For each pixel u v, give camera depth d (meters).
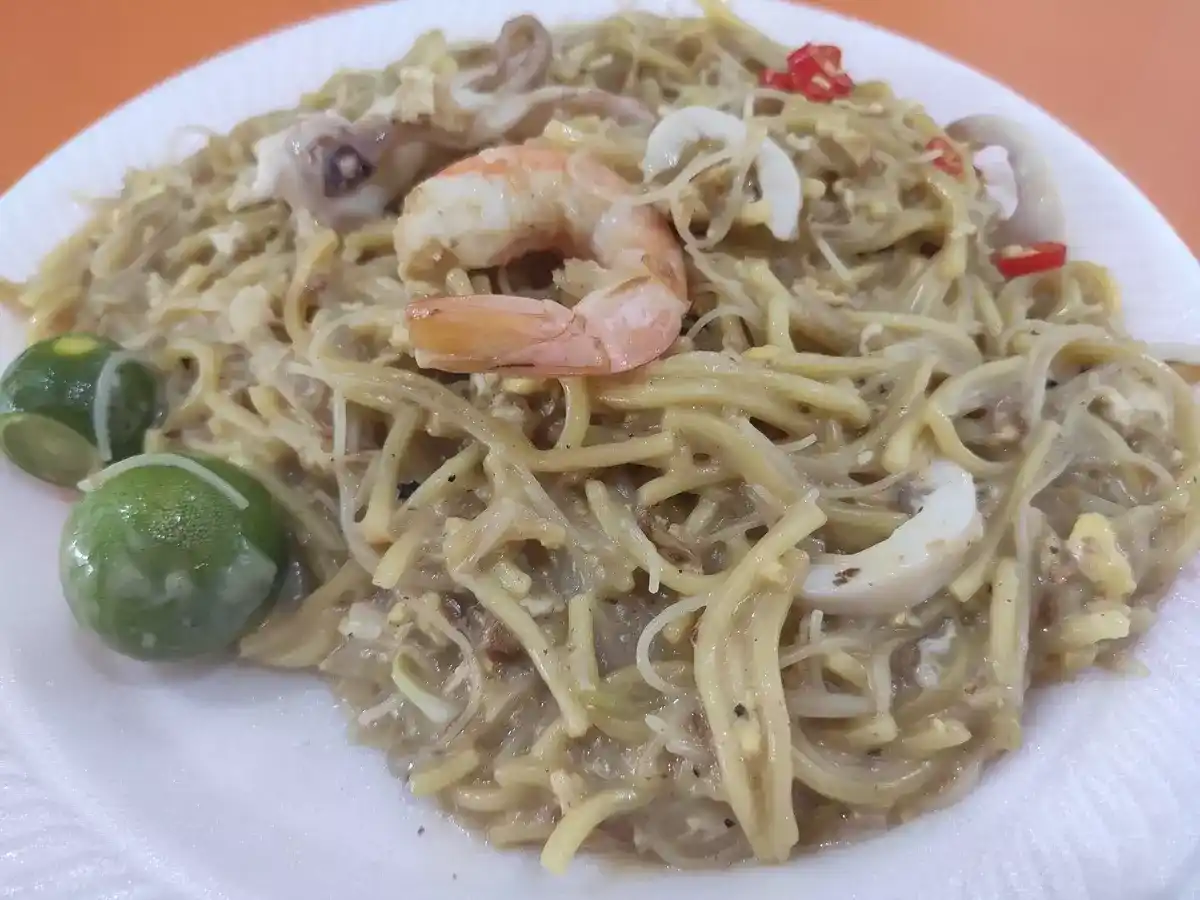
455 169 0.15
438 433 0.15
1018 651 0.13
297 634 0.15
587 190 0.15
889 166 0.18
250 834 0.13
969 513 0.14
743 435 0.14
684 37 0.20
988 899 0.11
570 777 0.13
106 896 0.12
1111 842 0.12
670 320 0.14
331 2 0.26
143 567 0.13
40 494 0.16
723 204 0.16
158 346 0.17
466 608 0.14
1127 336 0.16
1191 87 0.25
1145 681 0.13
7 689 0.13
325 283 0.16
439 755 0.14
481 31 0.21
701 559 0.14
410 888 0.12
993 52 0.25
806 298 0.16
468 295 0.14
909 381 0.15
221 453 0.16
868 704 0.13
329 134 0.17
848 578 0.13
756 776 0.12
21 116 0.23
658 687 0.13
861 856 0.12
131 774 0.13
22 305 0.17
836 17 0.22
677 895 0.12
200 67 0.21
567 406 0.14
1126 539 0.14
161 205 0.18
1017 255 0.18
